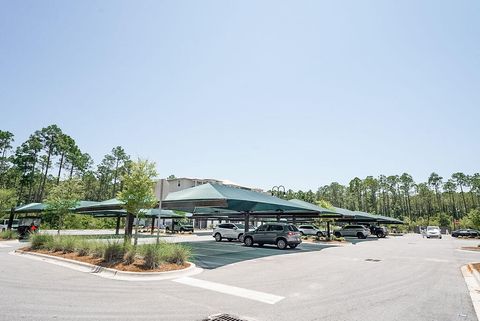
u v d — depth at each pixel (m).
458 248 23.89
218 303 7.15
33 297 7.29
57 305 6.69
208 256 16.19
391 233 61.12
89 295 7.65
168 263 11.94
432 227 45.41
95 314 6.13
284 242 21.27
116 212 33.03
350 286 9.22
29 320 5.67
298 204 28.25
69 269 11.42
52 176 77.38
